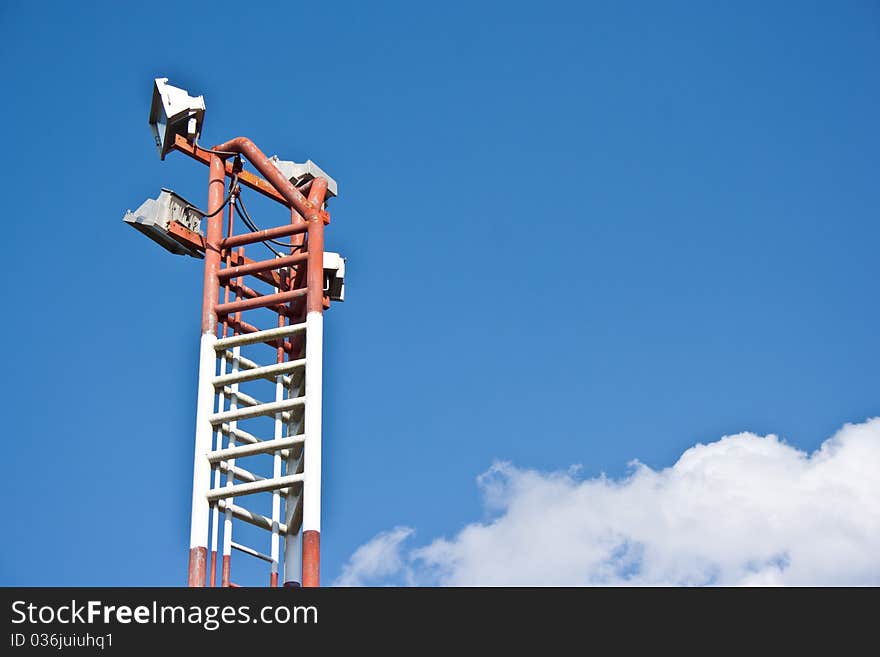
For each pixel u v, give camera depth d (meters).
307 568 26.52
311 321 28.88
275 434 28.34
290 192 30.59
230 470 28.17
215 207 30.58
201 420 28.20
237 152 31.22
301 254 30.02
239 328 29.95
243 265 30.12
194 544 27.03
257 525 27.95
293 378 29.58
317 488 27.20
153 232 29.97
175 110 30.39
